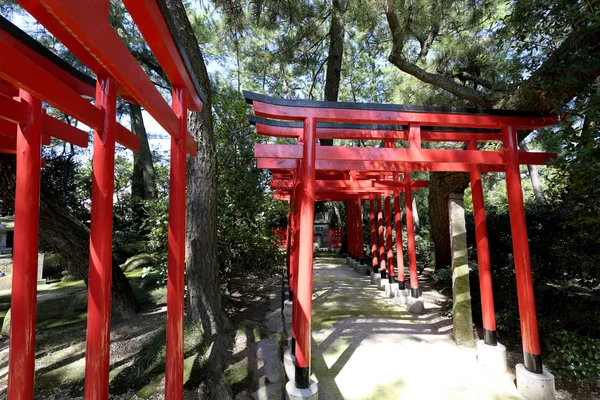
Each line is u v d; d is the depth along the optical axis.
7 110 1.41
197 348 3.22
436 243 6.94
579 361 2.85
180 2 3.71
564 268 4.26
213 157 3.87
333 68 8.00
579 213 2.95
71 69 2.07
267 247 5.09
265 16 6.88
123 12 7.96
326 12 7.46
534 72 3.17
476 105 5.89
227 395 2.48
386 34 7.29
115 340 3.61
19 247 1.48
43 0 0.76
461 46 6.00
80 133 2.77
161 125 1.78
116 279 4.38
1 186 3.36
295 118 2.79
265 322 4.34
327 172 6.38
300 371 2.58
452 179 4.90
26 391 1.40
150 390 2.61
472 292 5.02
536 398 2.70
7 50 1.00
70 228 3.95
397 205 5.95
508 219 5.20
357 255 9.30
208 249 3.70
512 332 3.89
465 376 3.08
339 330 4.27
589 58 2.59
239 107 5.07
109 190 1.45
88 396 1.34
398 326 4.41
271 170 5.68
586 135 2.47
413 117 2.89
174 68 1.84
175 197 2.02
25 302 1.44
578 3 2.53
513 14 3.17
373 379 3.02
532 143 7.32
